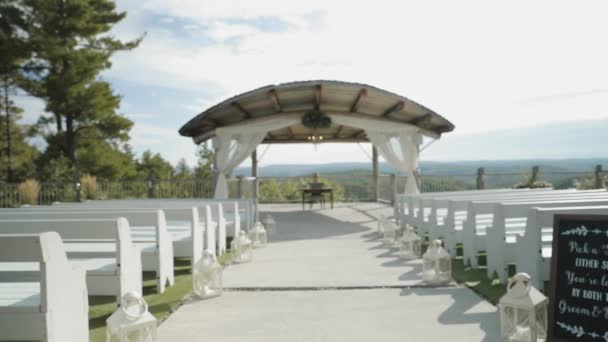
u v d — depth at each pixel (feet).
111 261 14.02
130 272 13.10
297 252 23.36
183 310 12.89
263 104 39.83
